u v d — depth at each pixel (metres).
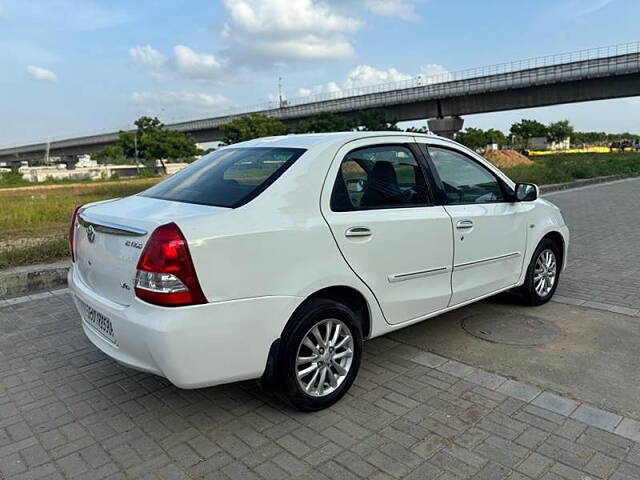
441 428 3.10
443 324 4.82
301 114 62.31
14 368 4.05
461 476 2.66
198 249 2.76
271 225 3.02
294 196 3.20
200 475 2.72
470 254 4.24
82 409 3.42
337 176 3.43
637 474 2.65
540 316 4.98
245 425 3.19
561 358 4.04
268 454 2.89
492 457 2.81
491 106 46.88
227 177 3.48
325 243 3.22
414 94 50.41
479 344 4.34
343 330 3.42
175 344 2.72
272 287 3.00
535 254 5.03
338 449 2.92
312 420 3.23
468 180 4.40
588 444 2.90
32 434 3.13
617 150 75.44
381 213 3.58
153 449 2.96
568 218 11.38
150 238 2.77
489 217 4.39
